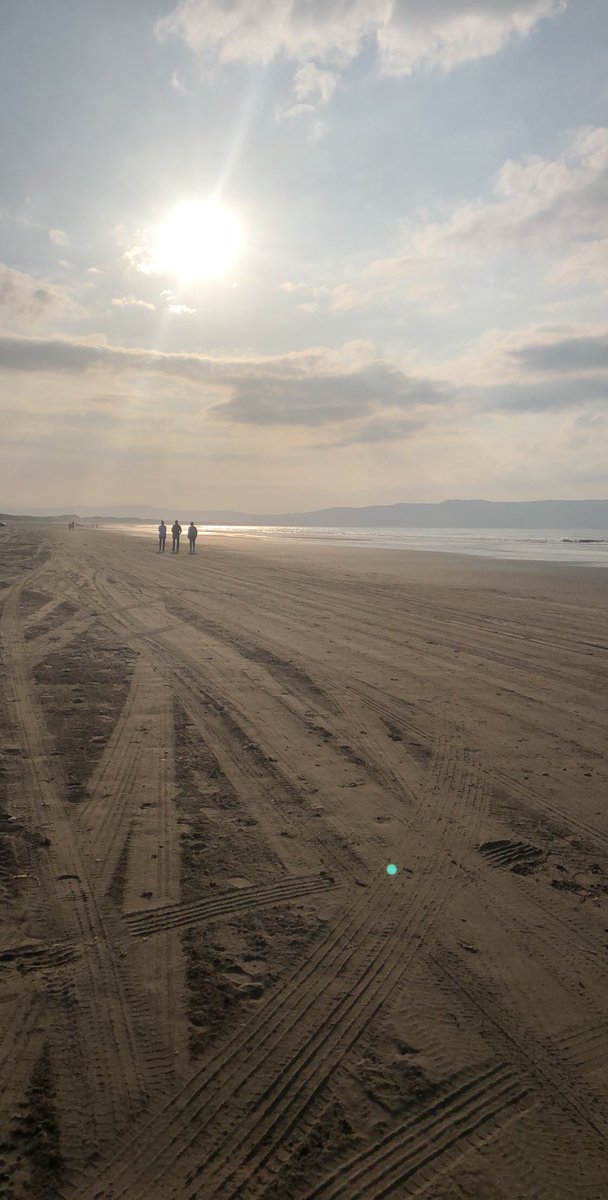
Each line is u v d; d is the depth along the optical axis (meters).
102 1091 2.90
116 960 3.74
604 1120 2.81
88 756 6.82
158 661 11.20
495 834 5.32
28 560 32.00
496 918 4.21
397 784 6.27
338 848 5.05
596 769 6.72
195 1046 3.16
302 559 40.31
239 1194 2.48
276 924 4.10
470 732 7.81
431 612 17.62
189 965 3.71
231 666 10.95
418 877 4.66
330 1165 2.60
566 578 28.20
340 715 8.38
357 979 3.63
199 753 6.96
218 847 5.03
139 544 54.47
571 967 3.77
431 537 98.81
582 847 5.15
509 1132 2.75
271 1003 3.44
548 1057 3.13
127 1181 2.52
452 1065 3.08
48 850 4.94
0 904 4.25
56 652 11.72
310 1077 3.00
